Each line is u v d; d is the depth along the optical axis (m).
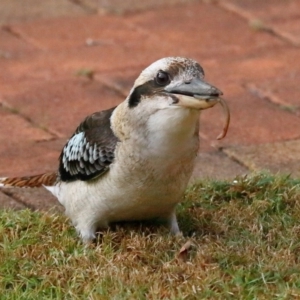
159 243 10.38
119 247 10.47
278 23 17.88
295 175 12.62
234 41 17.20
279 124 14.26
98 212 10.46
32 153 13.46
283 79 15.71
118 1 18.97
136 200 10.23
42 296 9.63
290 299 9.32
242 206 11.35
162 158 9.95
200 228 10.95
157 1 18.94
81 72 15.98
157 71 9.85
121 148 10.06
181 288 9.50
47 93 15.32
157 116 9.80
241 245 10.38
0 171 12.92
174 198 10.37
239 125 14.19
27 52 16.84
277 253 10.12
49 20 18.12
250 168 12.94
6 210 11.56
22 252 10.35
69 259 10.14
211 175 12.66
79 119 14.52
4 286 9.84
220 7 18.64
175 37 17.42
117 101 15.10
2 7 18.62
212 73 15.97
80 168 10.42
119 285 9.59
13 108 14.83
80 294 9.58
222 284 9.55
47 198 12.12
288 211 11.24
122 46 17.08
